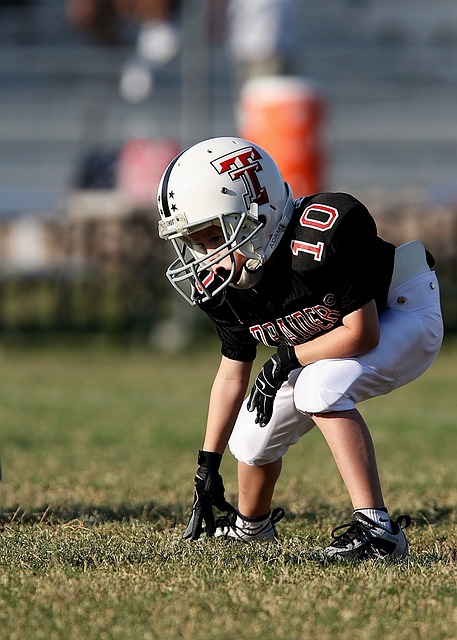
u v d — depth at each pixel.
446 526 16.78
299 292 13.63
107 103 77.31
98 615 11.45
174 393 38.69
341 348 13.72
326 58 87.69
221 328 14.65
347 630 10.96
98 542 14.73
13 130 73.19
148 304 50.84
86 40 84.69
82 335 51.09
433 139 68.00
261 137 45.78
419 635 10.85
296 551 14.26
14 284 51.41
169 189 13.57
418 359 14.45
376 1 96.62
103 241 50.12
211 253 13.45
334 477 22.12
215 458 14.77
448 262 49.03
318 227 13.48
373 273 13.59
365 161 67.88
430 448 26.83
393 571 13.04
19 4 90.12
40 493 19.58
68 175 66.62
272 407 14.27
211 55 74.62
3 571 13.26
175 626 11.09
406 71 85.56
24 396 37.22
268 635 10.83
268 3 51.25
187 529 14.65
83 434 29.48
